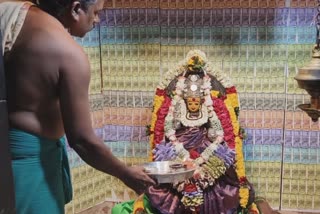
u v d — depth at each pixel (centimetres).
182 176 196
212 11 287
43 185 152
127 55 304
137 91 308
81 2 147
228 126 271
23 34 141
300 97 287
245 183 270
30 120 147
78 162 296
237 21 285
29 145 148
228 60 292
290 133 292
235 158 269
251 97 293
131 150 318
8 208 126
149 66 303
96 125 312
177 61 299
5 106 124
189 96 275
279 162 297
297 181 297
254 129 296
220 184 265
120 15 299
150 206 273
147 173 164
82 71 140
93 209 313
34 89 142
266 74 289
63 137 165
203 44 293
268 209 293
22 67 141
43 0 149
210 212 262
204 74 280
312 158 292
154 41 299
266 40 285
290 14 278
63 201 163
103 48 306
